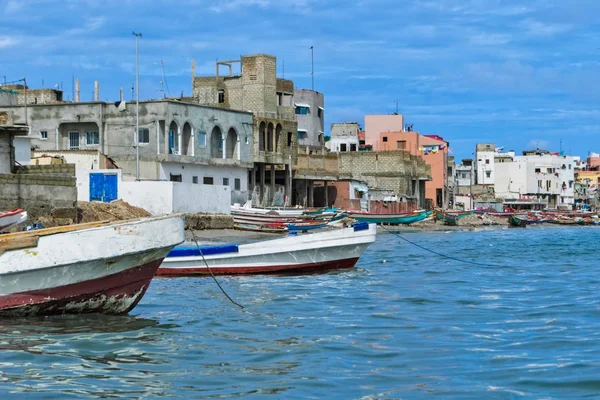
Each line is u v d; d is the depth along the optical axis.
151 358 21.62
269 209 83.50
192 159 83.12
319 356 22.22
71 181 52.81
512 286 40.16
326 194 113.25
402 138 142.62
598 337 25.19
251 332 25.62
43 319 25.91
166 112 79.88
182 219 27.11
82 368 20.41
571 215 150.62
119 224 25.78
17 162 63.84
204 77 102.94
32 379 19.31
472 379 19.89
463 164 196.62
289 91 105.06
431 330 26.39
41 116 82.88
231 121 89.56
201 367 20.78
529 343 24.20
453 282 41.78
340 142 141.12
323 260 43.91
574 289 38.88
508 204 176.25
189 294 34.59
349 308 31.36
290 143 103.19
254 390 18.69
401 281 41.66
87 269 25.47
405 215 109.56
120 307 26.80
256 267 42.31
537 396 18.45
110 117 81.31
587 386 19.25
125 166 79.88
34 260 24.78
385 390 18.83
